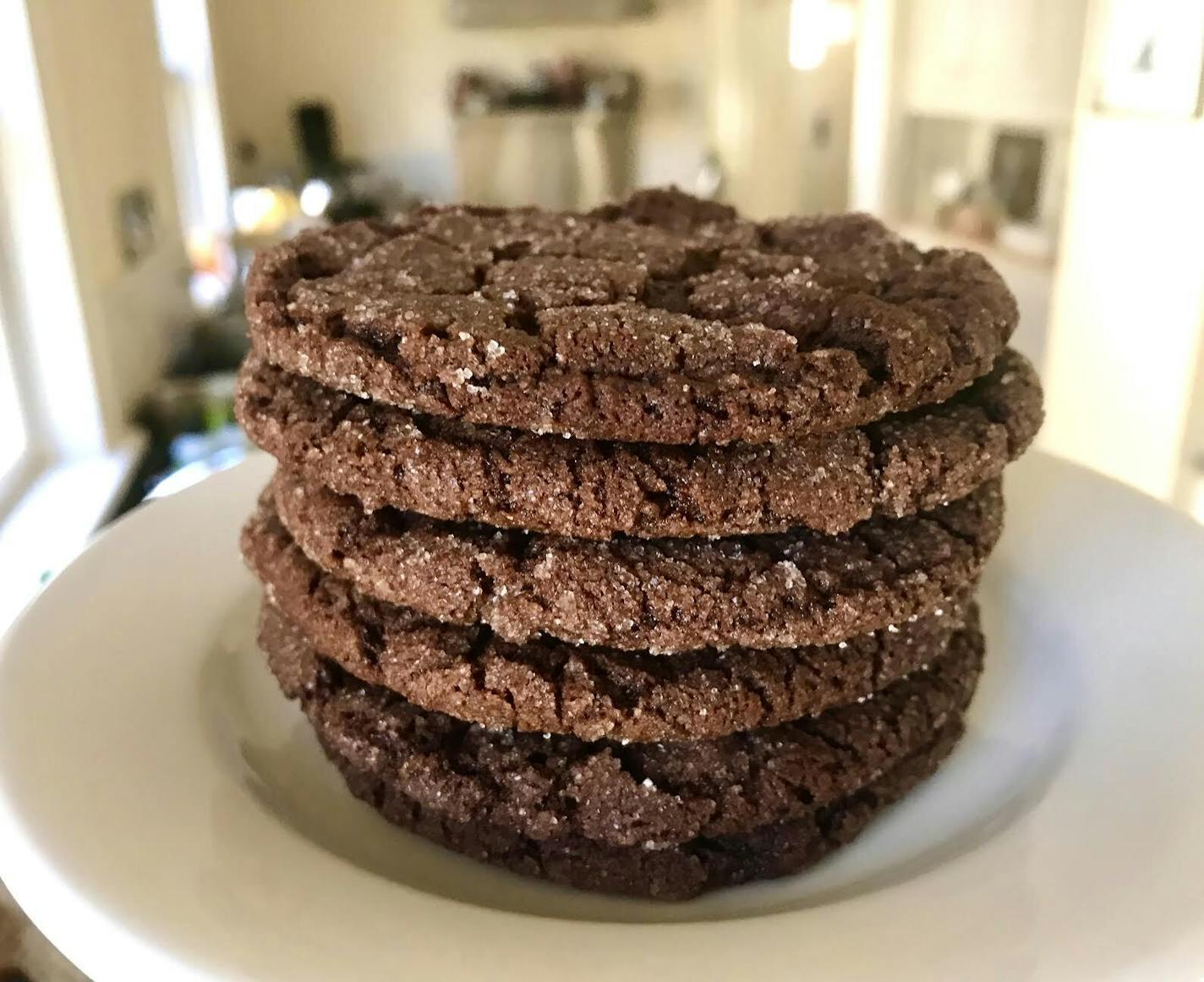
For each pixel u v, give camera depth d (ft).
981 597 0.54
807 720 0.40
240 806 0.37
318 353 0.36
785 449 0.36
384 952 0.30
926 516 0.41
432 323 0.35
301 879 0.33
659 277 0.42
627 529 0.35
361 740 0.40
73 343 0.86
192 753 0.40
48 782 0.36
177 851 0.34
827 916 0.32
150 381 1.04
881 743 0.40
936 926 0.31
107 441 0.90
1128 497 0.60
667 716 0.37
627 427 0.34
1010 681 0.49
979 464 0.39
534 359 0.35
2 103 0.79
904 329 0.37
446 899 0.33
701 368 0.35
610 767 0.38
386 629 0.39
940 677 0.43
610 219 0.51
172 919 0.30
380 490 0.36
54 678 0.43
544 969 0.29
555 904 0.38
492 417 0.35
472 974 0.29
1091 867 0.33
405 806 0.40
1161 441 1.02
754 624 0.36
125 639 0.47
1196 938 0.30
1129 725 0.42
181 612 0.50
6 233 0.83
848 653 0.39
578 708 0.36
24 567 0.71
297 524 0.40
